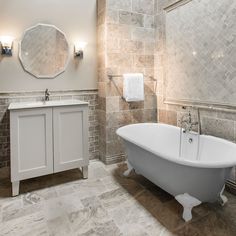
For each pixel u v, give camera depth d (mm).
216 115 2240
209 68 2281
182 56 2619
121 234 1586
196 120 2484
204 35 2305
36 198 2074
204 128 2389
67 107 2277
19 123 2047
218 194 1810
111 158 2920
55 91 2748
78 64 2855
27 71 2566
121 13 2799
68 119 2303
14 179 2070
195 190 1695
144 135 2734
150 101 3141
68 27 2744
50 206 1942
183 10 2549
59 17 2682
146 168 2092
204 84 2355
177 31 2662
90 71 2949
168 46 2832
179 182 1729
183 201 1733
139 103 3055
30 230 1632
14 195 2104
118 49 2818
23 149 2088
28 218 1772
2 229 1642
